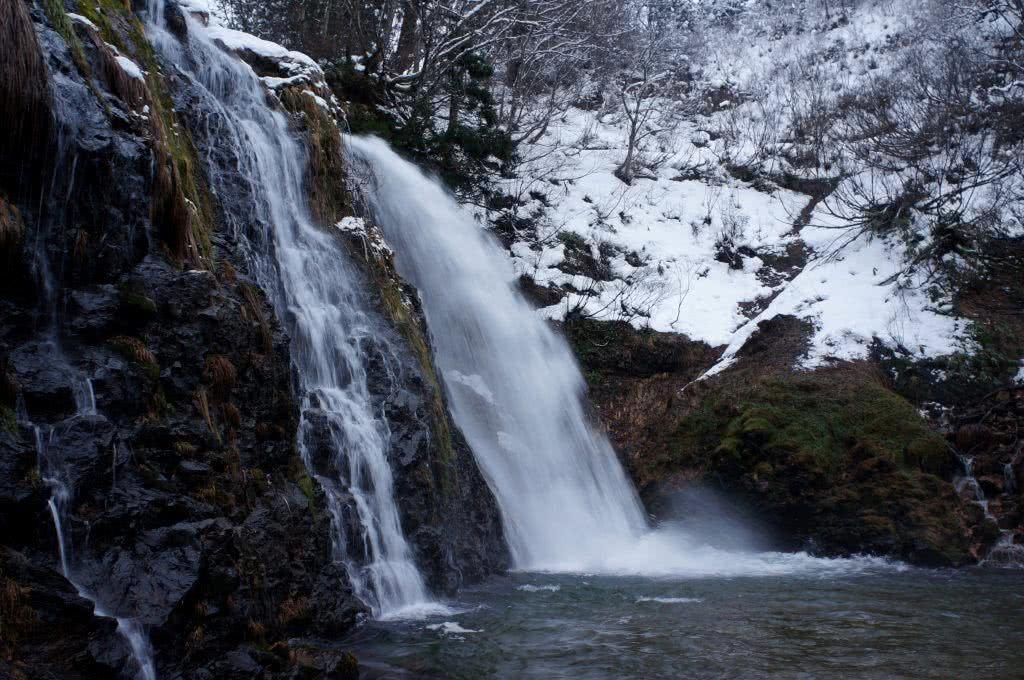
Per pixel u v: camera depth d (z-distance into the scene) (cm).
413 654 753
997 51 2750
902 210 2166
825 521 1490
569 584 1152
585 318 2048
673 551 1505
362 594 883
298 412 848
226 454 704
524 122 2588
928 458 1524
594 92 3045
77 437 571
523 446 1611
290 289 1073
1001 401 1633
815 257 2259
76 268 643
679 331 2066
